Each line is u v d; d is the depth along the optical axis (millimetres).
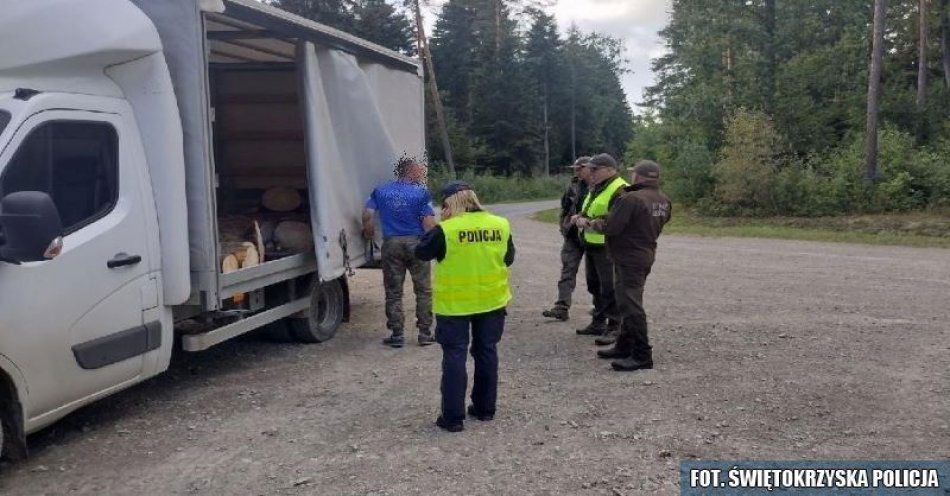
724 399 6238
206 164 5969
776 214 27672
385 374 7109
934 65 40719
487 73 65688
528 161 68125
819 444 5270
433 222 8039
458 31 66938
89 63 5363
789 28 35406
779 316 9500
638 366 7105
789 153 31547
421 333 8250
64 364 4961
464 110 66750
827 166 28719
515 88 66188
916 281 12297
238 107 9289
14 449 4773
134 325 5520
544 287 12055
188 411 6074
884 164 27484
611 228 6965
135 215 5535
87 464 5023
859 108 34406
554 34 75000
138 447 5316
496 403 6059
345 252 8039
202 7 5844
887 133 29156
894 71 38188
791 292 11289
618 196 7164
